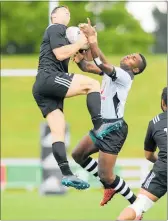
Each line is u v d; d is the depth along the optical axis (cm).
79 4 12962
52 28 2925
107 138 3238
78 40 2920
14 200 5938
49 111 2953
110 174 3288
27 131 9925
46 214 5034
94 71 3238
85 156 3325
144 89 10681
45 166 6188
